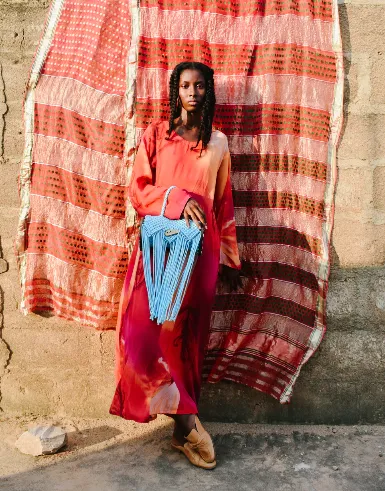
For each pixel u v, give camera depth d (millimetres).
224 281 3213
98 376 3379
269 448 3123
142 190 2797
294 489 2771
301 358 3260
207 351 3285
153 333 2791
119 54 3088
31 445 3025
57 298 3217
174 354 2820
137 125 3086
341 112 3121
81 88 3080
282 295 3242
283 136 3133
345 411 3367
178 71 2791
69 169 3115
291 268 3215
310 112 3119
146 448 3104
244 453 3076
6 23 3131
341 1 3121
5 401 3408
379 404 3357
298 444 3168
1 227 3270
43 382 3402
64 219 3154
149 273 2732
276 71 3098
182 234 2689
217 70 3115
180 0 3072
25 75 3164
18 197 3240
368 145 3188
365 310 3295
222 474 2885
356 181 3213
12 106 3184
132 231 3150
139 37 3059
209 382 3314
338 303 3287
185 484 2795
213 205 2994
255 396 3369
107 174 3119
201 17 3082
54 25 3084
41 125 3100
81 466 2936
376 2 3121
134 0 3053
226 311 3258
